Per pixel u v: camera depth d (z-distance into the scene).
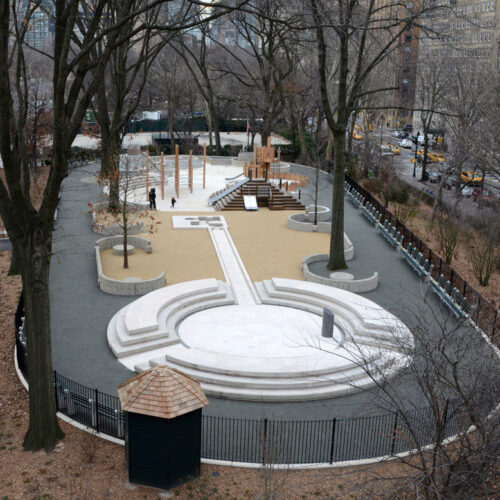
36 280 16.09
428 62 59.56
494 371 14.15
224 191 49.88
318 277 30.95
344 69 30.67
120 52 39.81
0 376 20.98
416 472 15.80
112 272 31.89
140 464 15.09
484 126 38.84
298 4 29.11
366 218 44.94
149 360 22.31
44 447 16.72
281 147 82.38
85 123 66.25
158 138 93.75
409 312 27.23
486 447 12.94
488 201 49.66
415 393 20.16
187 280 31.27
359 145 67.62
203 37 64.81
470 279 32.59
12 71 37.78
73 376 21.36
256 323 26.64
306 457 16.59
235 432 17.97
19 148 18.80
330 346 24.05
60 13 16.53
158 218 43.41
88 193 50.66
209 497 14.79
